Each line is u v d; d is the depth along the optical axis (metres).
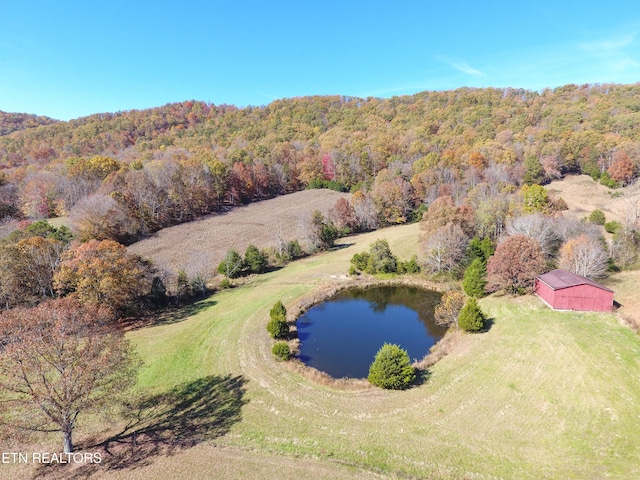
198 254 56.41
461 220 54.66
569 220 49.47
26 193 72.38
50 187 74.00
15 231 53.22
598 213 54.94
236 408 22.95
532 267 38.03
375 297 45.78
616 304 34.19
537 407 21.42
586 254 39.56
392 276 50.81
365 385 25.09
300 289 47.03
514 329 31.28
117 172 76.12
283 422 21.34
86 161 84.25
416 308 42.06
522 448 18.44
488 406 21.89
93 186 76.69
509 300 37.97
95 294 36.25
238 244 65.75
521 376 24.55
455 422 20.70
